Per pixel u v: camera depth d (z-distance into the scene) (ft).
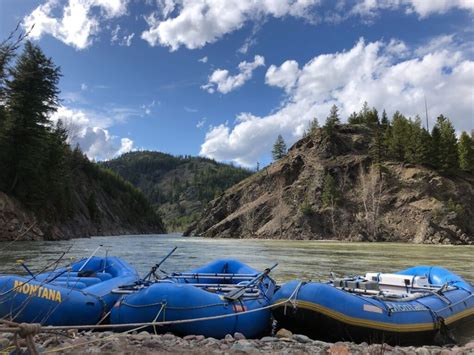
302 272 60.59
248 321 26.20
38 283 25.96
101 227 264.31
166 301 24.84
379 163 269.85
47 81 143.74
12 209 134.72
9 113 140.36
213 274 34.94
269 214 289.12
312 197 277.64
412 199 244.83
